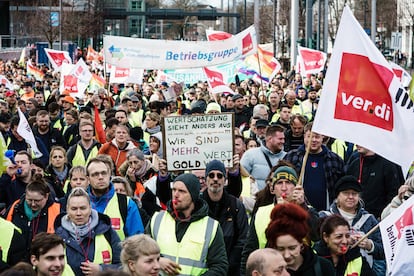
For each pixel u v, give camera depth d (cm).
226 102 2986
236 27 11188
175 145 1472
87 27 10294
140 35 13875
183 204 1155
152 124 2345
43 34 10088
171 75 3812
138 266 988
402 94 1246
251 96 3152
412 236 1098
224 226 1290
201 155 1474
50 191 1377
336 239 1115
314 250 1120
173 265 1104
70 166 1842
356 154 1797
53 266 1019
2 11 12050
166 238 1161
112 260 1181
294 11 5684
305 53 4025
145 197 1514
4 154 1576
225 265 1157
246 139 2064
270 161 1673
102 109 3031
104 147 1925
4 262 1123
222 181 1291
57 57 4906
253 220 1198
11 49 10706
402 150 1252
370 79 1248
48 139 2311
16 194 1567
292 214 1002
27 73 5928
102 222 1191
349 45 1252
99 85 4009
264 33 10931
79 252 1167
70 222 1178
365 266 1155
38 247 1018
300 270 1015
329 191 1633
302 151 1652
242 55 2377
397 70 2350
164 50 2372
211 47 2377
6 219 1328
